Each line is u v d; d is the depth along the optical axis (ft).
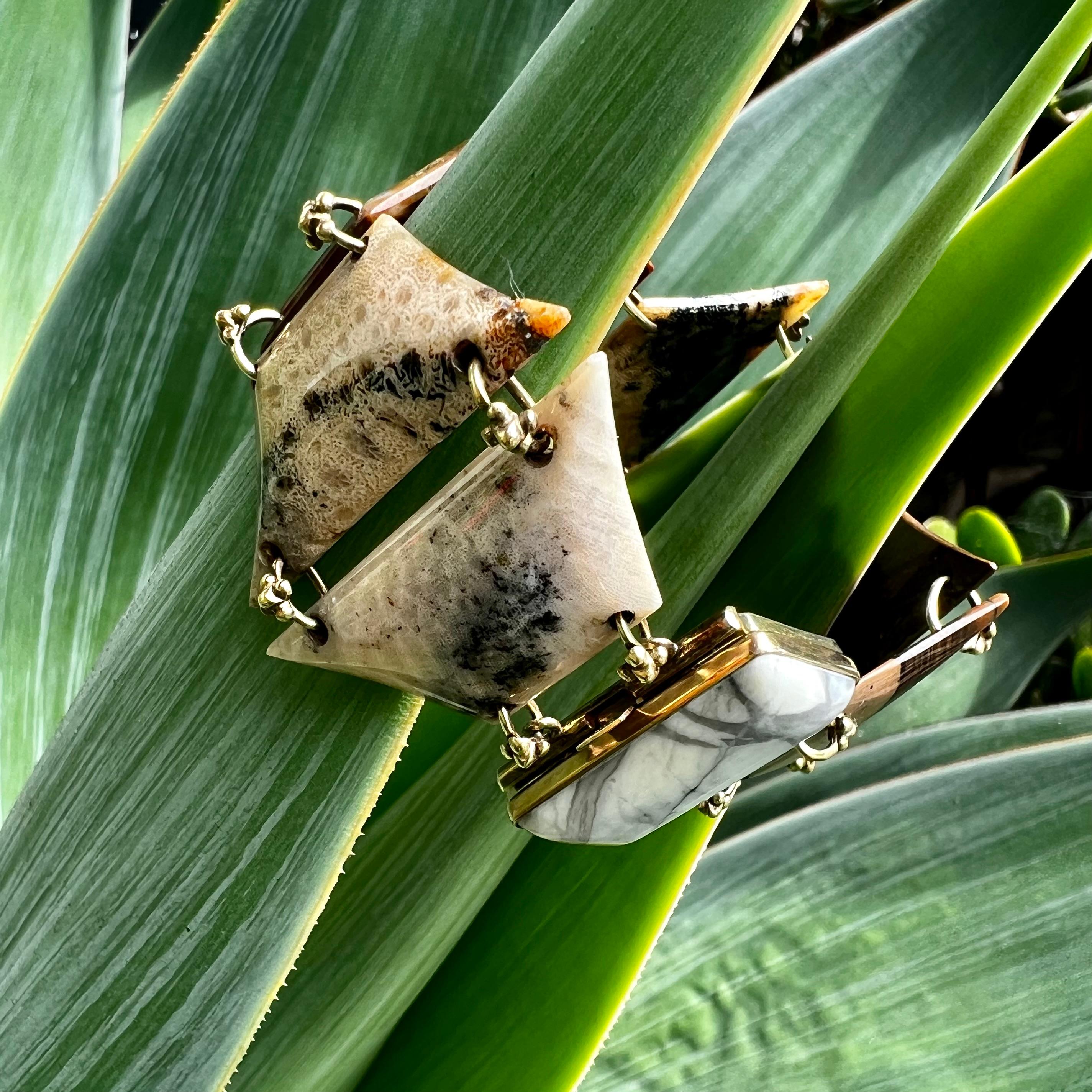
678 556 0.53
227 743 0.45
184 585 0.46
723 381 0.63
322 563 0.45
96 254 0.67
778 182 0.82
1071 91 1.15
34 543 0.69
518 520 0.39
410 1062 0.58
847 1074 0.70
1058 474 1.32
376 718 0.45
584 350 0.41
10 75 0.78
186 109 0.66
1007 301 0.50
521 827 0.49
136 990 0.46
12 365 0.83
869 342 0.48
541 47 0.43
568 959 0.56
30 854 0.48
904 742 0.88
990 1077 0.69
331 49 0.67
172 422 0.70
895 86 0.82
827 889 0.74
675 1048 0.72
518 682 0.43
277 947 0.45
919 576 0.61
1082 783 0.73
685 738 0.45
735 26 0.38
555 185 0.40
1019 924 0.71
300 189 0.69
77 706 0.48
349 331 0.39
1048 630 0.97
